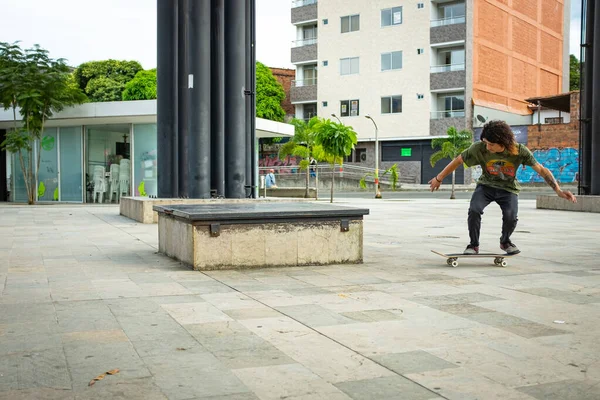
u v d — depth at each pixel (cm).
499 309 491
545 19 5659
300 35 5744
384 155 5209
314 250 750
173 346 381
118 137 2747
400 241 1061
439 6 4884
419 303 515
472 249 756
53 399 290
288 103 6316
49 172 2859
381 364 344
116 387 306
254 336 405
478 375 325
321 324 438
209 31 1552
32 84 2467
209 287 594
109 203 2756
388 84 5094
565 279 644
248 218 717
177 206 833
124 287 592
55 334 411
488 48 4938
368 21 5181
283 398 291
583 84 2105
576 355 362
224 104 1664
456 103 4841
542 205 2250
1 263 765
